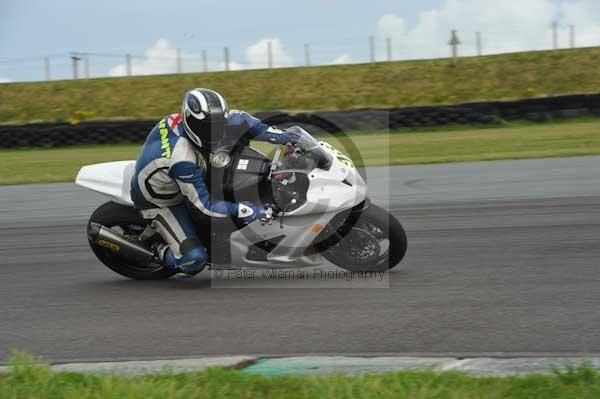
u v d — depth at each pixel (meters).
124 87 53.75
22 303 10.79
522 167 23.42
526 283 10.59
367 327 8.94
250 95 51.88
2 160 33.44
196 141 10.46
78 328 9.47
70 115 50.56
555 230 14.13
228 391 6.64
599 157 24.75
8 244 15.52
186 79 54.50
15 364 7.44
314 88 51.78
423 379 6.77
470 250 12.84
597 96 36.59
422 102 48.59
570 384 6.55
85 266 13.15
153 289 11.21
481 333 8.58
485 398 6.23
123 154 33.16
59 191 23.33
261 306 9.99
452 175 22.58
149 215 11.24
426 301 9.89
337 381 6.75
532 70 50.50
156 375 7.13
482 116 36.84
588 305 9.46
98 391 6.76
